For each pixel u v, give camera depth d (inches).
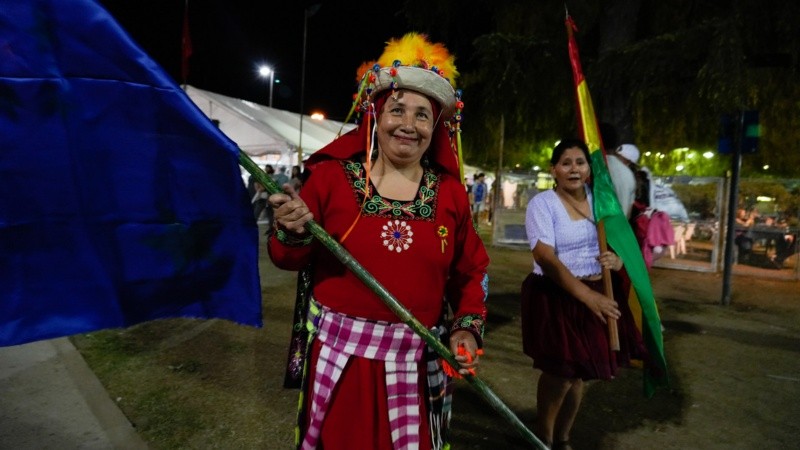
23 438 104.6
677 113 367.2
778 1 285.9
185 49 640.4
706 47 287.4
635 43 306.5
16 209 53.9
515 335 199.5
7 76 52.7
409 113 65.7
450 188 69.3
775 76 335.6
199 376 139.6
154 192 60.0
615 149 152.6
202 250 63.2
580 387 108.2
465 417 127.8
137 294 60.4
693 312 255.4
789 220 363.3
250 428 113.7
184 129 60.1
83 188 56.7
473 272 72.6
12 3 52.7
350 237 63.7
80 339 163.5
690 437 125.0
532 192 478.3
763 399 149.6
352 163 66.8
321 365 63.8
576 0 331.0
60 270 56.4
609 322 100.2
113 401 122.7
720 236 374.3
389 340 63.6
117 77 57.1
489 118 395.2
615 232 105.2
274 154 638.5
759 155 462.3
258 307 64.2
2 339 54.0
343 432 62.4
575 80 114.3
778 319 246.8
